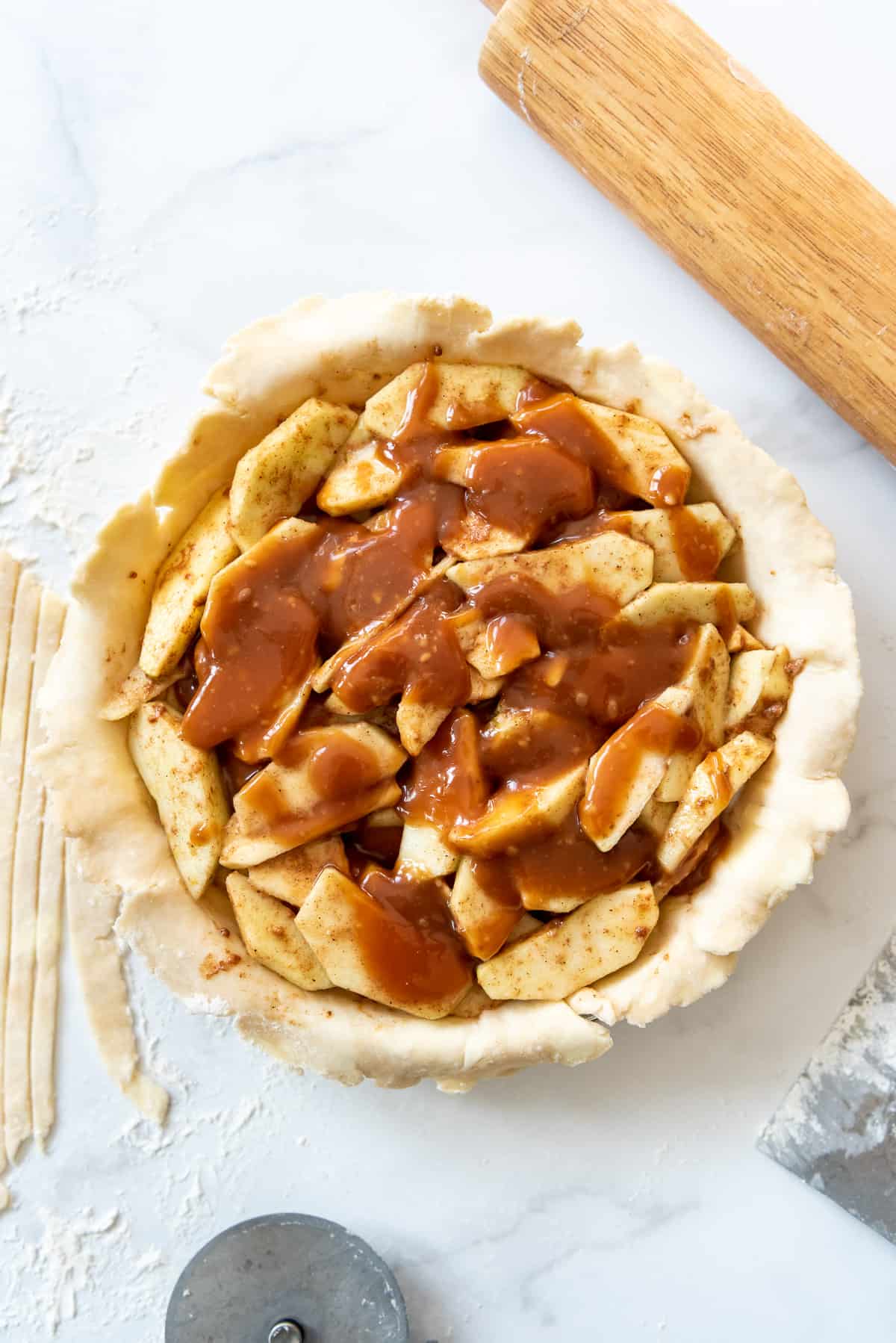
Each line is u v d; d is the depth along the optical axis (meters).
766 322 0.75
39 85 0.77
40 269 0.77
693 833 0.70
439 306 0.70
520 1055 0.71
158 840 0.72
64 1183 0.77
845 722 0.71
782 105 0.74
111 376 0.77
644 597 0.70
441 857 0.70
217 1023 0.77
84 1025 0.78
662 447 0.71
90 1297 0.77
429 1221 0.78
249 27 0.77
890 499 0.76
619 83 0.75
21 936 0.77
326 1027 0.71
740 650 0.71
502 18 0.75
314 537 0.71
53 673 0.72
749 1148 0.77
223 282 0.77
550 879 0.70
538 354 0.71
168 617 0.71
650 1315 0.77
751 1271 0.77
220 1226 0.77
